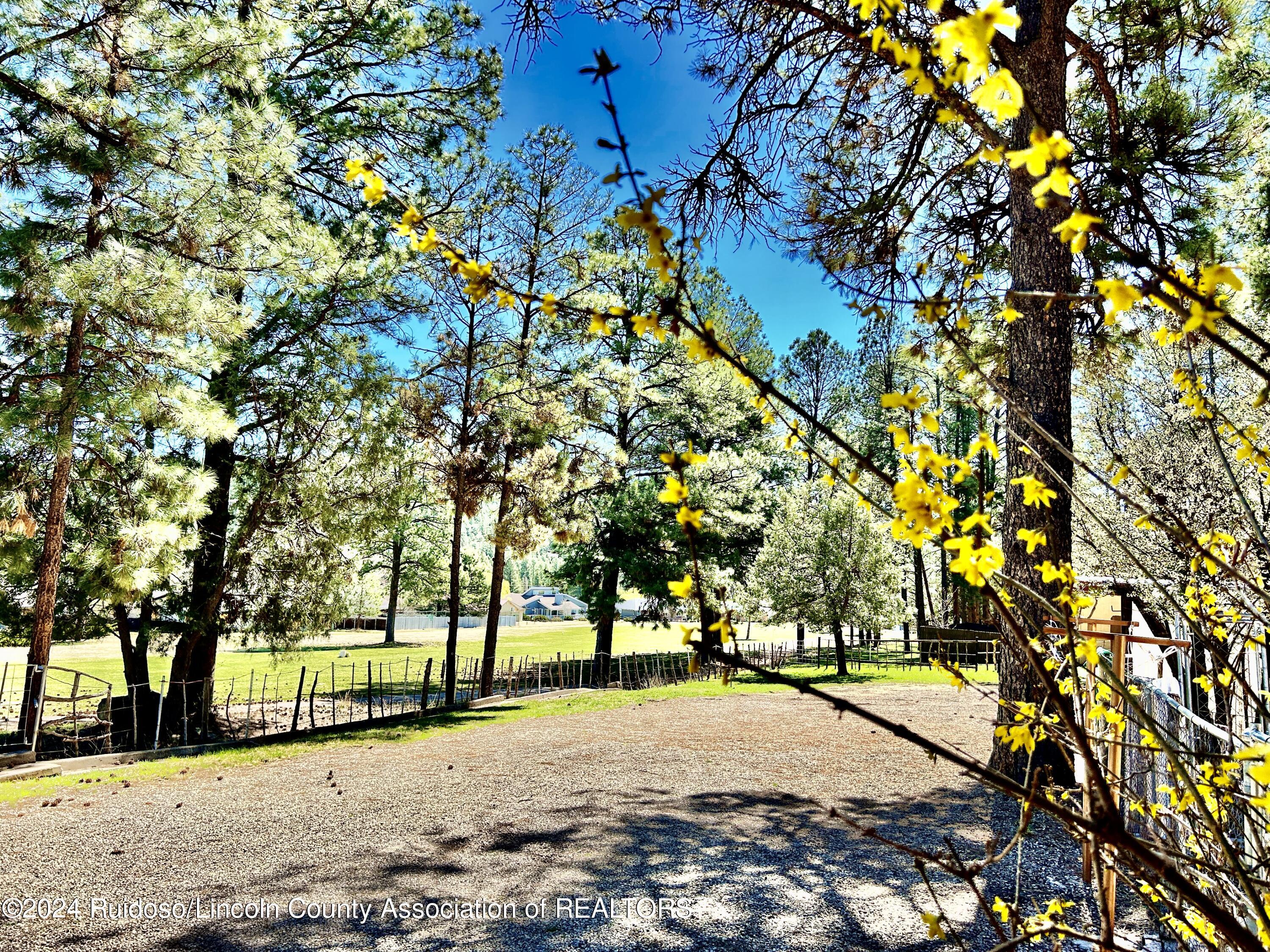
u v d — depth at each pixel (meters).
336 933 3.92
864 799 6.31
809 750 8.49
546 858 5.02
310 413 10.74
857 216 7.28
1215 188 7.25
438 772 7.64
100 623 10.72
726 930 3.89
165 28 8.32
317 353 10.75
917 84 0.76
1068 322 6.39
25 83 7.30
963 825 5.43
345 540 10.94
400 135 13.38
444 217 12.70
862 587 18.14
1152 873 1.45
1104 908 1.26
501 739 9.70
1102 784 0.97
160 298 7.38
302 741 9.81
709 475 19.50
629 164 0.90
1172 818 2.16
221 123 8.62
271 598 10.95
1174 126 6.57
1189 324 0.89
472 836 5.52
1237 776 1.96
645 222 0.93
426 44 12.88
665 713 12.04
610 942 3.78
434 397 13.32
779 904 4.18
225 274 8.93
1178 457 6.51
